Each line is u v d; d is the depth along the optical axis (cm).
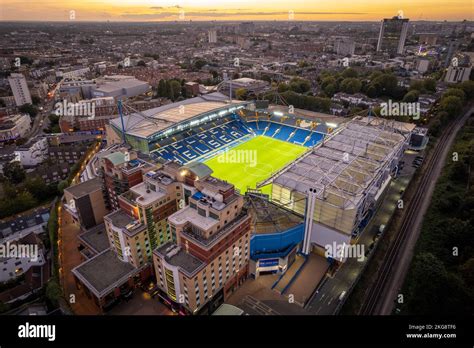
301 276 9619
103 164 11138
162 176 9625
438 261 8169
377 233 11444
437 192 13850
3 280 10900
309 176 11125
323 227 9894
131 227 8606
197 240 7556
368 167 11744
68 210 11950
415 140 18212
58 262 10300
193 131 18800
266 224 9869
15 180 17088
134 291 9031
